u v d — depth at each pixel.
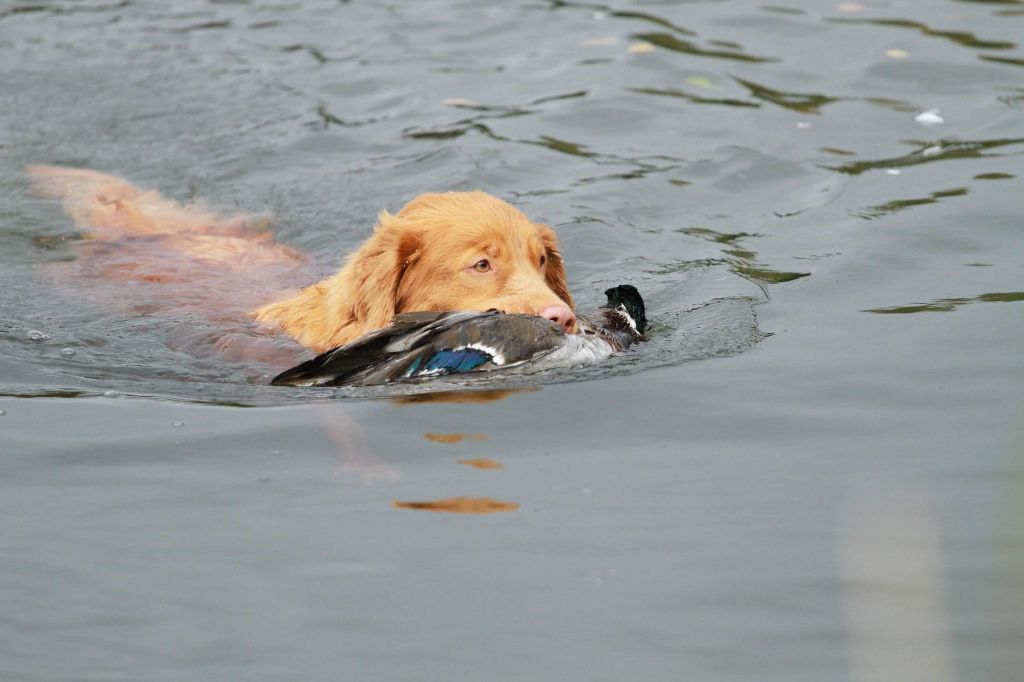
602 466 13.44
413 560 11.54
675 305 19.11
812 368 16.06
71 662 10.08
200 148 26.41
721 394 15.34
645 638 10.27
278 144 26.59
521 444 14.01
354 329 17.31
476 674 9.85
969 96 27.81
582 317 18.12
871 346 16.72
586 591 10.97
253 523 12.34
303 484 13.17
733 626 10.40
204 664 10.03
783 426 14.37
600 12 34.44
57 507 12.77
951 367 15.83
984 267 19.42
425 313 16.00
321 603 10.87
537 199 23.58
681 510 12.41
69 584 11.24
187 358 17.38
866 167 24.44
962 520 11.90
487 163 25.14
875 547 11.44
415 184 24.45
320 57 31.62
